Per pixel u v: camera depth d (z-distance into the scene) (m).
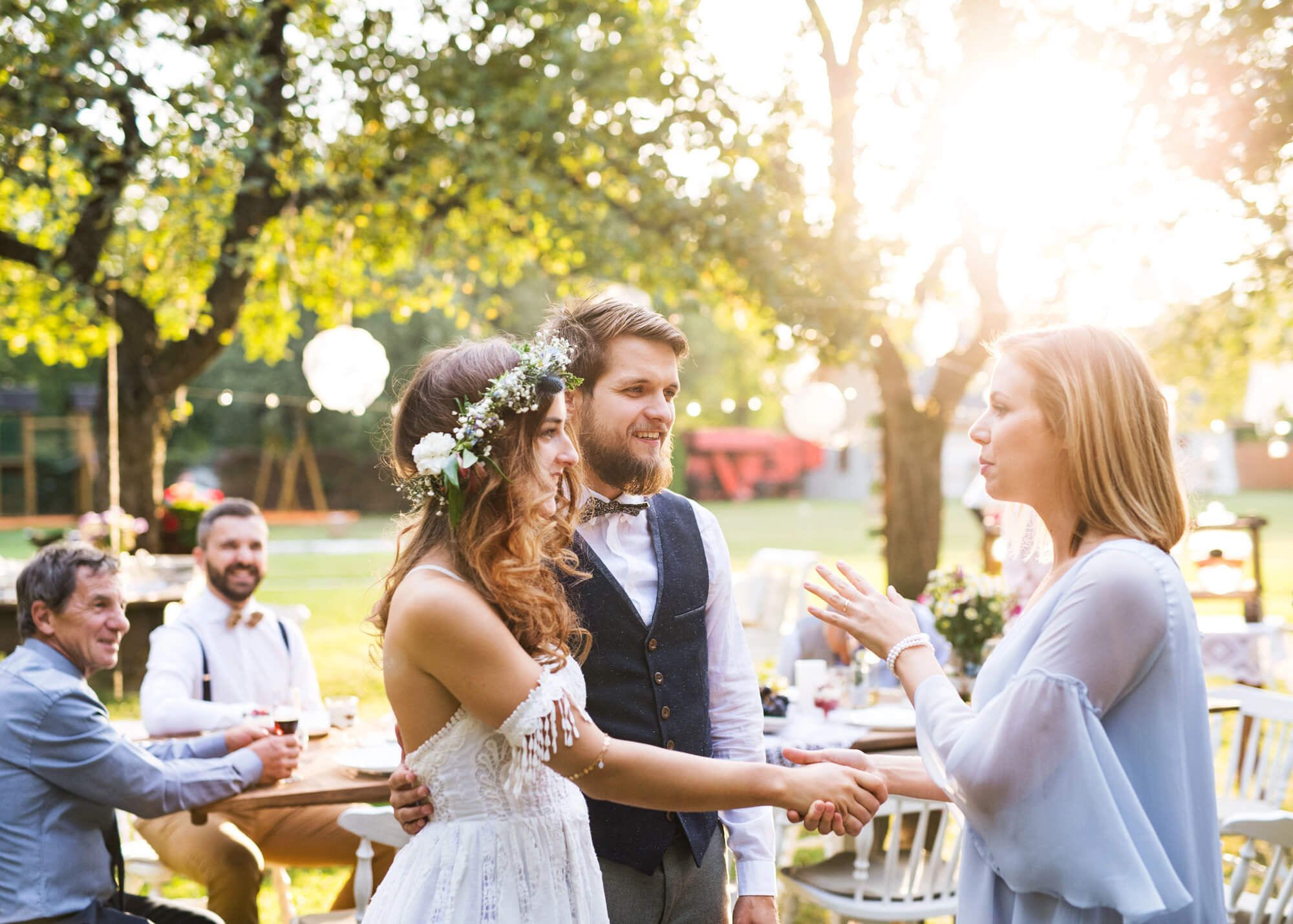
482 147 7.02
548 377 1.52
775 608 7.77
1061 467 1.52
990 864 1.47
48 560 2.53
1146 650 1.38
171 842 3.11
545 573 1.54
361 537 21.11
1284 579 11.77
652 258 7.60
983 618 3.83
